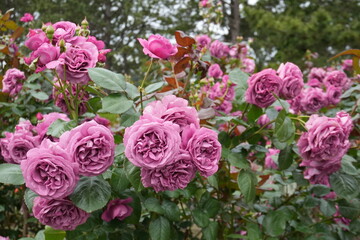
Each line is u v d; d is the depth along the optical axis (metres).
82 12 7.58
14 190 1.23
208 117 0.68
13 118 1.25
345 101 1.30
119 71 8.02
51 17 7.16
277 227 0.78
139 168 0.59
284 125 0.65
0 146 0.88
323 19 5.62
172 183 0.54
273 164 1.02
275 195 0.97
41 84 1.17
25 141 0.77
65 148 0.52
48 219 0.57
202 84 0.84
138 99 0.73
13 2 7.27
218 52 1.49
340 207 0.85
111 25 8.38
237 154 0.70
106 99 0.63
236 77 0.78
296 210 0.91
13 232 1.22
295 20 5.57
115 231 0.71
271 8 7.21
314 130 0.67
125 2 8.31
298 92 0.72
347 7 6.98
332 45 5.73
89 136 0.52
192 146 0.54
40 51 0.59
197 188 0.77
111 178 0.64
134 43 8.06
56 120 0.70
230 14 7.37
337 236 0.88
